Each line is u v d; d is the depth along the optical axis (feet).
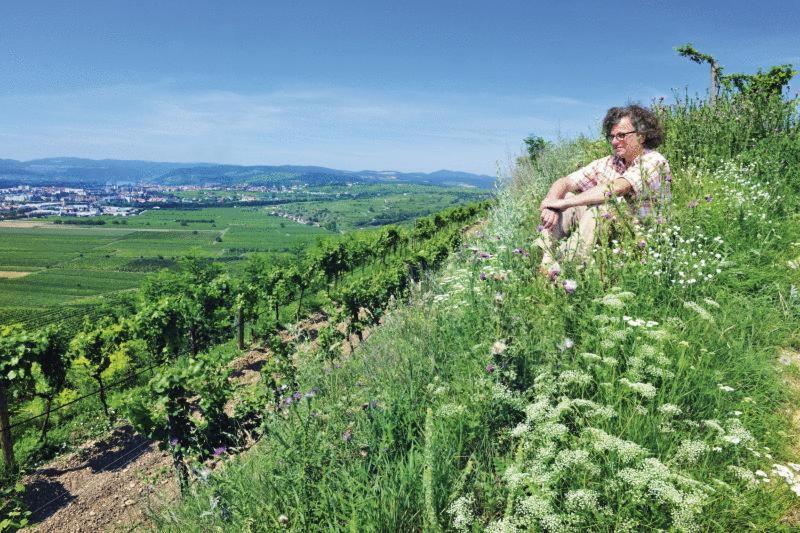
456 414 9.08
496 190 25.27
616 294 10.69
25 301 413.39
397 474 8.37
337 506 8.23
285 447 9.77
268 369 17.15
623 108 14.62
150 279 66.44
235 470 10.46
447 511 7.36
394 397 10.62
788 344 11.29
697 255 13.29
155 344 36.94
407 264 36.55
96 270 559.79
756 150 21.26
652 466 6.55
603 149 27.14
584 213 14.79
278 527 8.09
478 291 12.60
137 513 16.33
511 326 10.57
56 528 16.90
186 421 16.25
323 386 13.60
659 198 14.15
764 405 9.12
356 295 28.04
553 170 30.27
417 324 14.83
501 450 8.73
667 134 22.90
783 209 17.44
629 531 6.40
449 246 43.73
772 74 47.19
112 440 24.44
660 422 7.87
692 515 6.15
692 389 8.82
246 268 47.57
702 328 10.63
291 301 50.75
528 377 9.74
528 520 6.63
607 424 7.99
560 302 11.34
